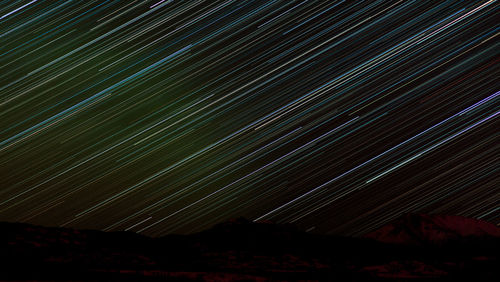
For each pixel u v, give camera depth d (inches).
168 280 482.9
